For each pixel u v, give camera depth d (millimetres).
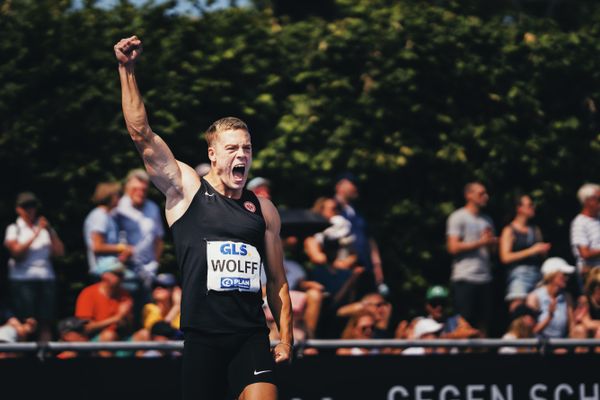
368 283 24453
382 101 28516
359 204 28281
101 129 26812
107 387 17266
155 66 27406
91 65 27094
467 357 18500
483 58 29219
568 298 23219
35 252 22438
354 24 28688
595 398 19078
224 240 13062
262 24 28859
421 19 28875
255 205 13336
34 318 22453
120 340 20438
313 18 29734
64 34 26922
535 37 29609
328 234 23375
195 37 27922
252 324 13062
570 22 35312
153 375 17406
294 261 23250
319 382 17922
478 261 24109
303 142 28078
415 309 28141
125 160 26875
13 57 26641
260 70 28344
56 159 26734
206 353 12977
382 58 28609
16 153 26312
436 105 28938
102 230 22375
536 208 29109
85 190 26688
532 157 29094
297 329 19891
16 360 17047
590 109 29844
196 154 27797
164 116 27234
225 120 13273
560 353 18984
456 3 30266
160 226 23359
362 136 28406
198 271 12984
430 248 28484
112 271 20750
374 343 18297
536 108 29188
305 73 28438
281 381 17812
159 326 19875
